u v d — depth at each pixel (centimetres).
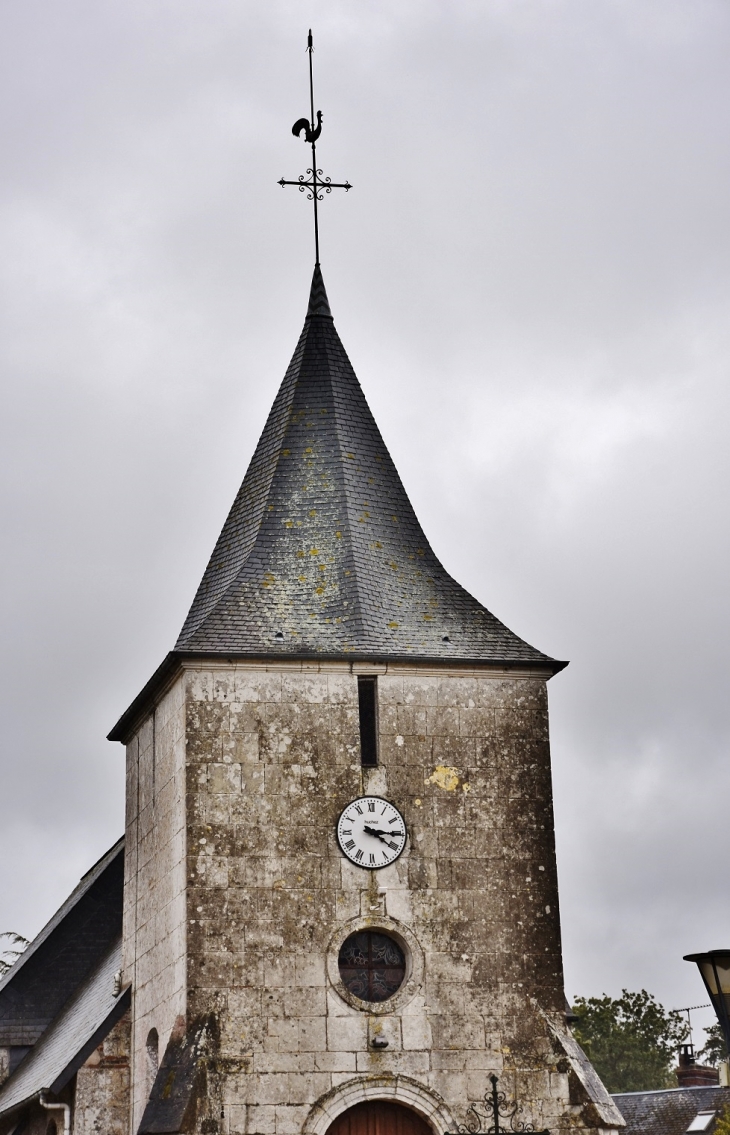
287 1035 2673
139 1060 2933
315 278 3378
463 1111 2697
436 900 2791
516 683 2939
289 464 3145
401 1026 2714
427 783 2845
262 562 3012
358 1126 2698
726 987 1941
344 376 3275
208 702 2808
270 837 2761
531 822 2867
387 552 3066
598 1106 2723
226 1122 2611
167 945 2812
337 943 2733
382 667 2872
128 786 3238
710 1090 5525
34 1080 3328
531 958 2797
